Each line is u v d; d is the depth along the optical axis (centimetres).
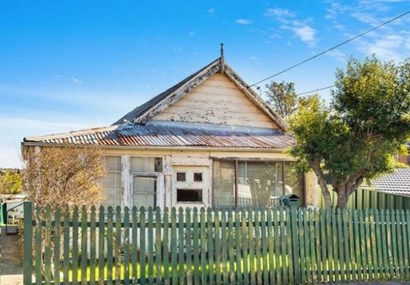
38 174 1020
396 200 1448
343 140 1118
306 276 942
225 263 894
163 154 1356
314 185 1532
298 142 1194
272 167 1493
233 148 1397
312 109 1166
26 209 799
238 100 1745
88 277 840
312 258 950
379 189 1639
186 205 1377
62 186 1024
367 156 1128
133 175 1326
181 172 1385
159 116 1642
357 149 1117
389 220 1014
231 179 1441
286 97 4053
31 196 1008
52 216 831
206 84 1712
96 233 830
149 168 1348
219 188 1423
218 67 1697
